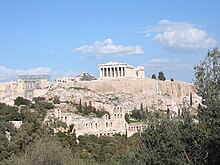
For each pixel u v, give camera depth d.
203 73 35.91
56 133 124.75
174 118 40.62
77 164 57.91
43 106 180.00
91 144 132.88
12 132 113.62
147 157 39.81
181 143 37.03
